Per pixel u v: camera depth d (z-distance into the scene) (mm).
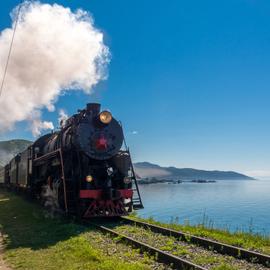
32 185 23641
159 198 48375
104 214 15133
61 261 8984
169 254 8750
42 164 21531
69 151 16828
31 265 8812
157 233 12289
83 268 8258
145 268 8117
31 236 12367
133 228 13094
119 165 16344
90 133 16203
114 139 16672
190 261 8797
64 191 15711
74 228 13305
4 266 8859
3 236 12648
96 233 12422
